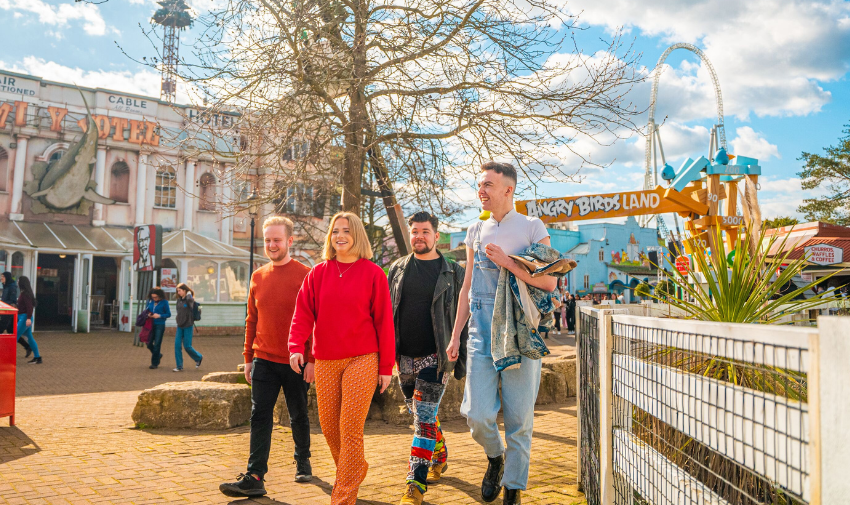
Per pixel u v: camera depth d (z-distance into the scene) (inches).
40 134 1023.0
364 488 154.9
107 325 1079.6
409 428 237.6
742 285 117.0
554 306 131.8
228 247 1083.3
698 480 76.6
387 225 650.2
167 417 230.5
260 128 325.1
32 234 969.5
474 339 136.9
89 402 309.7
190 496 145.7
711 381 62.7
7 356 233.6
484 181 139.2
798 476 45.9
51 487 151.8
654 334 79.0
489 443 137.2
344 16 324.2
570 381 318.3
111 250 997.8
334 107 327.3
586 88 308.8
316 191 374.9
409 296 160.2
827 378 39.4
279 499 144.6
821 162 1216.8
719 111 1249.4
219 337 944.3
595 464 121.9
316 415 251.0
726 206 303.0
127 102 1093.8
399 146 334.6
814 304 118.0
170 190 1134.4
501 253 128.0
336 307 136.2
